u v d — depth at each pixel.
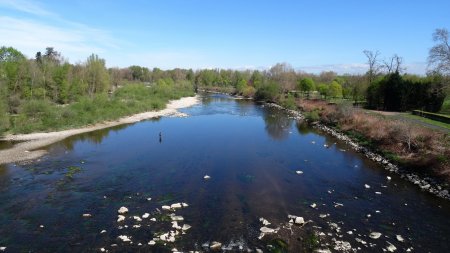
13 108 55.78
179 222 18.62
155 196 22.55
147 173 27.50
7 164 29.89
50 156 32.84
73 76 83.06
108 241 16.42
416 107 58.22
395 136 34.56
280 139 42.66
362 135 40.94
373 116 45.94
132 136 43.81
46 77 73.94
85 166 29.42
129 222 18.52
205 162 30.97
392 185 25.64
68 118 50.19
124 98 77.25
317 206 21.28
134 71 161.88
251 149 36.59
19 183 24.84
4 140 40.28
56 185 24.48
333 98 84.69
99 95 65.75
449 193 23.31
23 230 17.62
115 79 123.38
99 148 36.53
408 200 22.64
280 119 62.25
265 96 99.62
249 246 16.14
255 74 143.38
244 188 24.30
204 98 111.00
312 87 92.00
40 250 15.66
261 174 27.64
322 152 35.72
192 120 59.47
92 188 23.95
